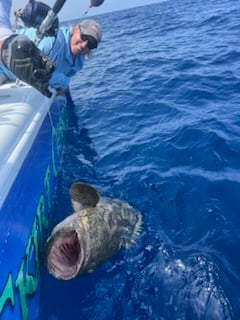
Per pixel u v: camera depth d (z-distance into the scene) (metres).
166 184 1.79
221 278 1.24
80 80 4.14
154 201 1.68
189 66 3.92
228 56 4.09
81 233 1.24
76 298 1.25
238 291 1.19
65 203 1.71
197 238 1.44
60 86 2.22
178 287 1.24
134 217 1.54
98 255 1.26
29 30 2.04
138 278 1.30
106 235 1.31
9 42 1.14
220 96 2.85
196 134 2.19
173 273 1.29
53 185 1.72
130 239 1.45
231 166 1.85
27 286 1.11
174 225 1.53
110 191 1.79
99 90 3.52
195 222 1.52
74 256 1.25
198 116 2.48
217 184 1.72
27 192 1.24
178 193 1.71
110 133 2.47
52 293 1.26
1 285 0.90
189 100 2.86
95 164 2.08
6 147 1.17
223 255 1.33
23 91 1.66
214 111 2.53
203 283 1.23
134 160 2.06
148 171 1.92
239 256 1.32
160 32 7.43
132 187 1.80
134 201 1.70
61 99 2.51
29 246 1.17
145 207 1.65
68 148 2.31
